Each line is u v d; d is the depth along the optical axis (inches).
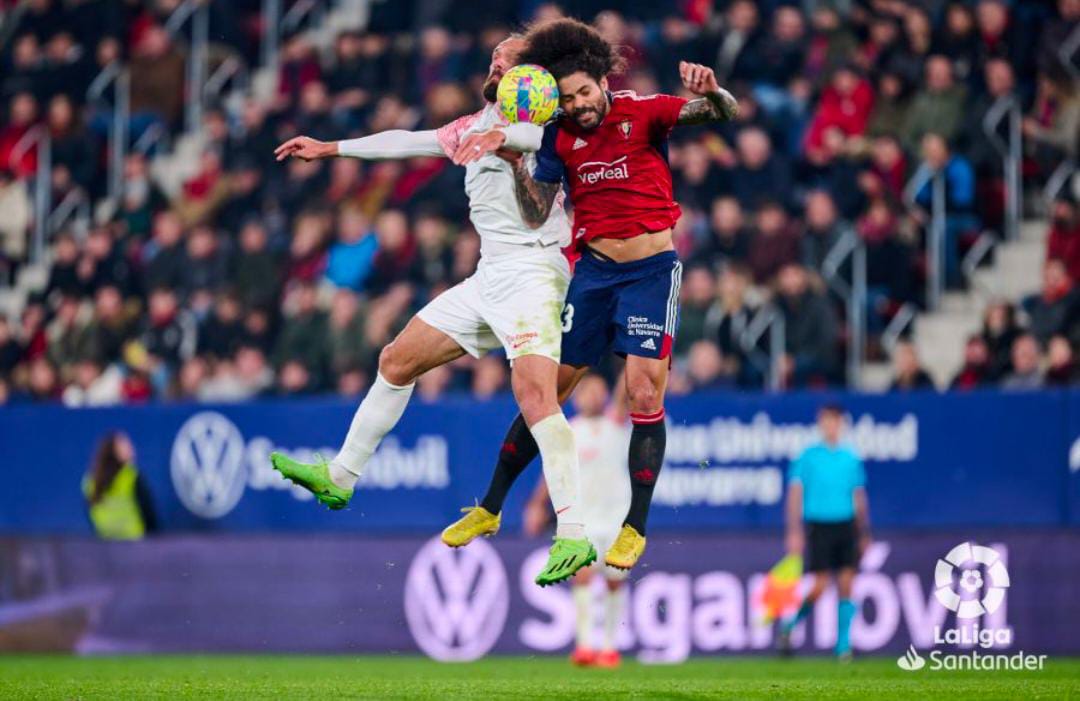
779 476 1696.6
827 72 2055.9
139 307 2146.9
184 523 1820.9
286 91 2341.3
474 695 991.0
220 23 2488.9
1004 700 970.7
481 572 1731.1
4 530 1871.3
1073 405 1654.8
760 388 1836.9
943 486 1675.7
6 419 1882.4
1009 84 1996.8
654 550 1708.9
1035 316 1815.9
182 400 1967.3
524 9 2257.6
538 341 943.0
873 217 1920.5
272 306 2068.2
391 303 1931.6
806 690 1053.2
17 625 1809.8
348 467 999.0
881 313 1923.0
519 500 1749.5
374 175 2137.1
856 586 1675.7
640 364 935.0
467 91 2074.3
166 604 1787.6
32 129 2439.7
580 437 1641.2
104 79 2456.9
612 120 923.4
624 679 1254.9
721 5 2202.3
